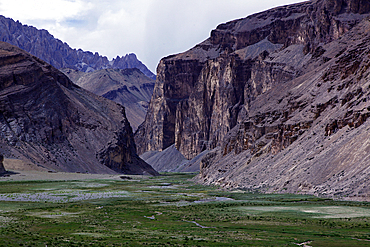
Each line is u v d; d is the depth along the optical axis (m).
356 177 111.12
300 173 133.88
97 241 65.00
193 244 61.75
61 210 109.94
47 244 62.62
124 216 98.38
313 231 71.81
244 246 60.00
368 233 68.50
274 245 60.62
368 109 133.00
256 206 107.81
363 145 119.88
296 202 109.19
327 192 113.81
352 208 92.69
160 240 65.56
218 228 78.00
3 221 86.69
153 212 105.38
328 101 162.00
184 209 109.69
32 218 92.94
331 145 134.75
